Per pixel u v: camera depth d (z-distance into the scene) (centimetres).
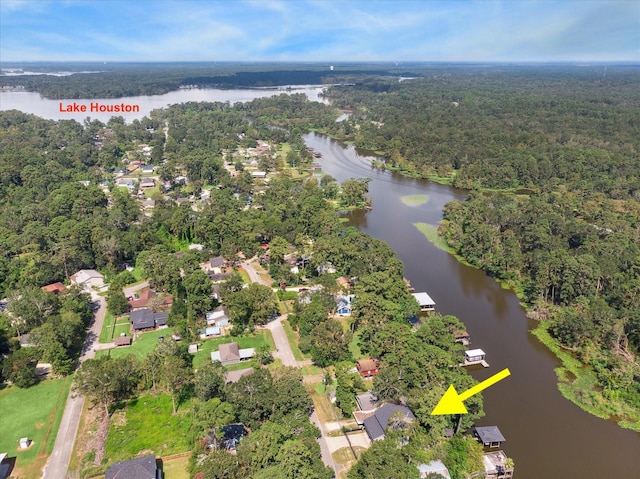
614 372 9906
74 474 7550
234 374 9831
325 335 10525
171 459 7906
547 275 13225
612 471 7888
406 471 6888
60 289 13500
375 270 14012
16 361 9775
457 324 11288
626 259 13788
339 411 9012
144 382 9644
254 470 6994
